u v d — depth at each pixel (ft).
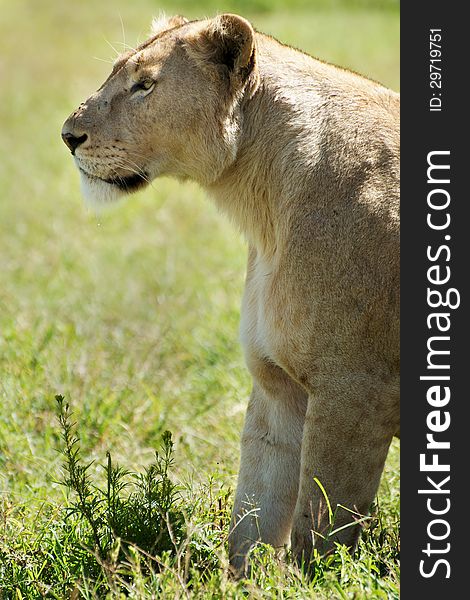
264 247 41.29
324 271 37.86
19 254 88.63
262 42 42.47
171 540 39.22
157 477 47.67
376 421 37.96
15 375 59.88
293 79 41.19
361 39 156.66
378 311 37.50
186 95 41.27
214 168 41.55
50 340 66.28
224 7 188.14
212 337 68.64
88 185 43.52
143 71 41.68
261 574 36.76
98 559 36.19
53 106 139.54
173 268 84.12
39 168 115.75
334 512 38.24
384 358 37.70
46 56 167.63
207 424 56.44
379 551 40.45
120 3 202.18
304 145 39.75
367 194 38.27
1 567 39.45
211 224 96.58
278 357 39.55
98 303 76.89
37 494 47.21
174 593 34.58
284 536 42.52
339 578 36.55
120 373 63.77
